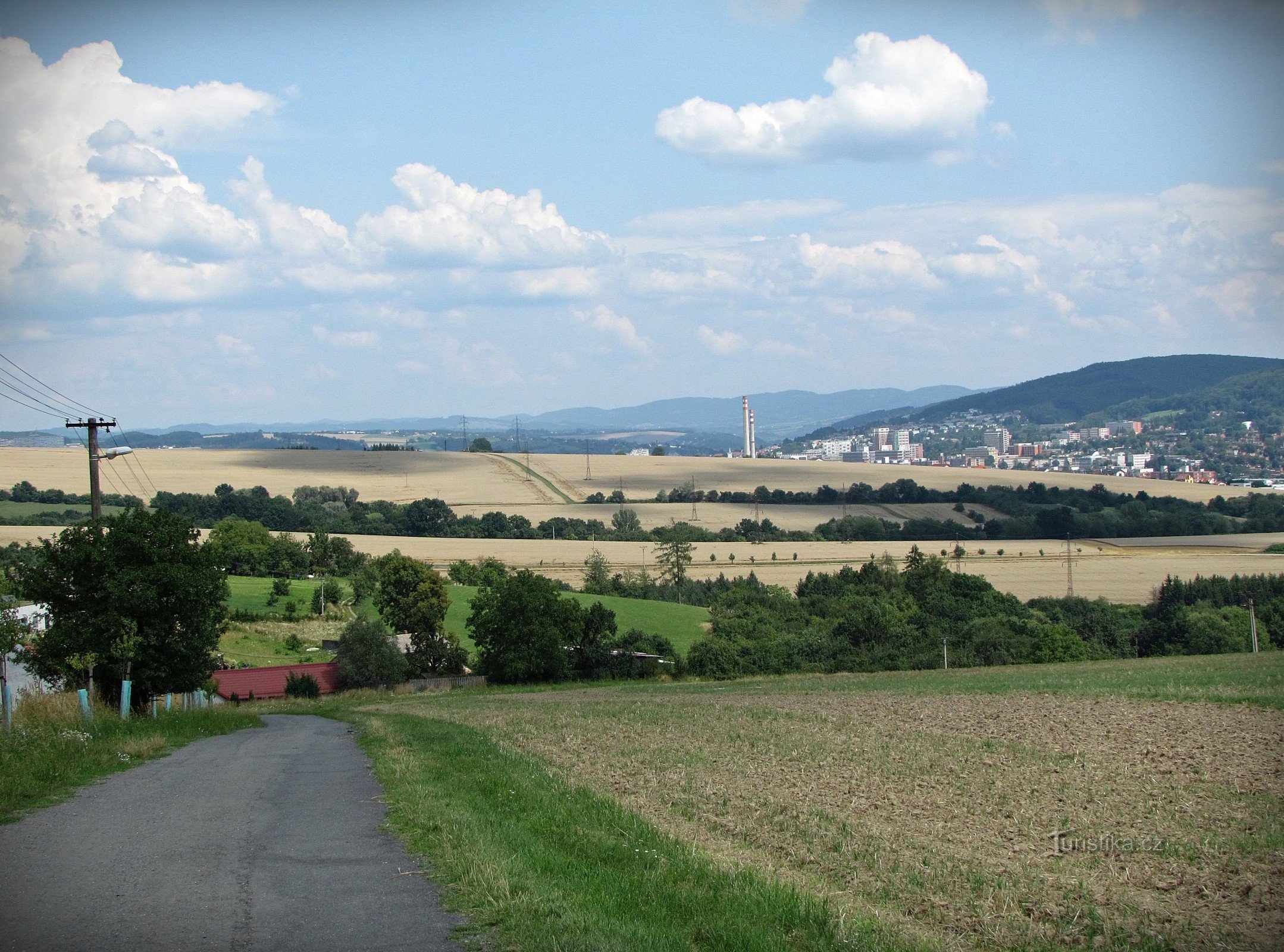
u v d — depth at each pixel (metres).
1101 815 13.58
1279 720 23.27
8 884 8.95
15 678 30.80
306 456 172.50
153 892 8.70
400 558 72.50
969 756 19.12
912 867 10.77
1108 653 71.88
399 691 62.34
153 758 18.47
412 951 7.35
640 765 17.89
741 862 10.77
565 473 168.50
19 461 137.25
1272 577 84.19
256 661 65.25
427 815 11.84
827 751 19.89
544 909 8.25
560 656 65.50
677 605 89.56
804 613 83.94
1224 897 9.86
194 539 31.89
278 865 9.66
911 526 126.31
